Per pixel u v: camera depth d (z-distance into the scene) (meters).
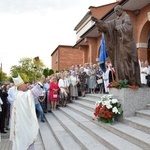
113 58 7.80
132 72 7.24
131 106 6.88
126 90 6.86
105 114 6.71
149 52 14.37
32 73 36.28
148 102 7.12
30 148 5.83
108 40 7.79
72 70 15.81
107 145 5.41
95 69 13.80
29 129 5.83
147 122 5.90
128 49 7.21
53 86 13.03
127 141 5.36
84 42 22.58
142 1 12.16
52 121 10.20
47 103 13.09
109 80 11.92
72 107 11.41
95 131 6.51
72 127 7.95
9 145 8.16
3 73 30.75
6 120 11.07
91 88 13.62
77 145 6.32
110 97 7.14
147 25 12.98
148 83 11.27
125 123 6.57
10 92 10.39
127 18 7.35
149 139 4.86
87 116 8.61
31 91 6.04
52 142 7.43
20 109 5.86
